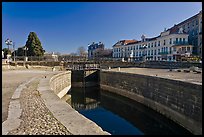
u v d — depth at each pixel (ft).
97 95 104.99
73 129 16.69
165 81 56.80
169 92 54.44
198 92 41.37
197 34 184.44
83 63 159.02
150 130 48.75
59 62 152.05
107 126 51.19
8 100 28.78
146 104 69.87
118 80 99.09
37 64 145.69
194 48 186.09
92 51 376.07
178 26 218.79
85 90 118.93
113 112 68.08
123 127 50.34
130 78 85.30
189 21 199.21
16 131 16.55
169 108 54.29
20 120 19.48
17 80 56.90
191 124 43.78
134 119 58.44
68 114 21.33
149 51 230.68
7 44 131.64
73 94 107.55
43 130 16.66
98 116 62.13
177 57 179.01
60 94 83.10
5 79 60.08
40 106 25.12
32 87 42.11
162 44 209.97
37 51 206.28
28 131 16.48
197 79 55.62
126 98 88.84
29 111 22.74
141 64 165.27
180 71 97.60
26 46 204.95
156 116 61.67
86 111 69.92
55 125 17.76
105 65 164.45
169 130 49.19
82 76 124.67
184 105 46.88
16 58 159.43
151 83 66.49
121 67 163.94
